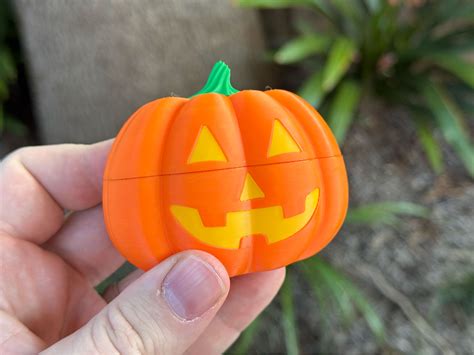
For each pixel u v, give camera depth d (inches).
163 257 3.8
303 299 9.5
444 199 10.0
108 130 8.4
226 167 3.5
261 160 3.6
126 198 3.5
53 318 4.9
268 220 3.6
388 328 9.1
